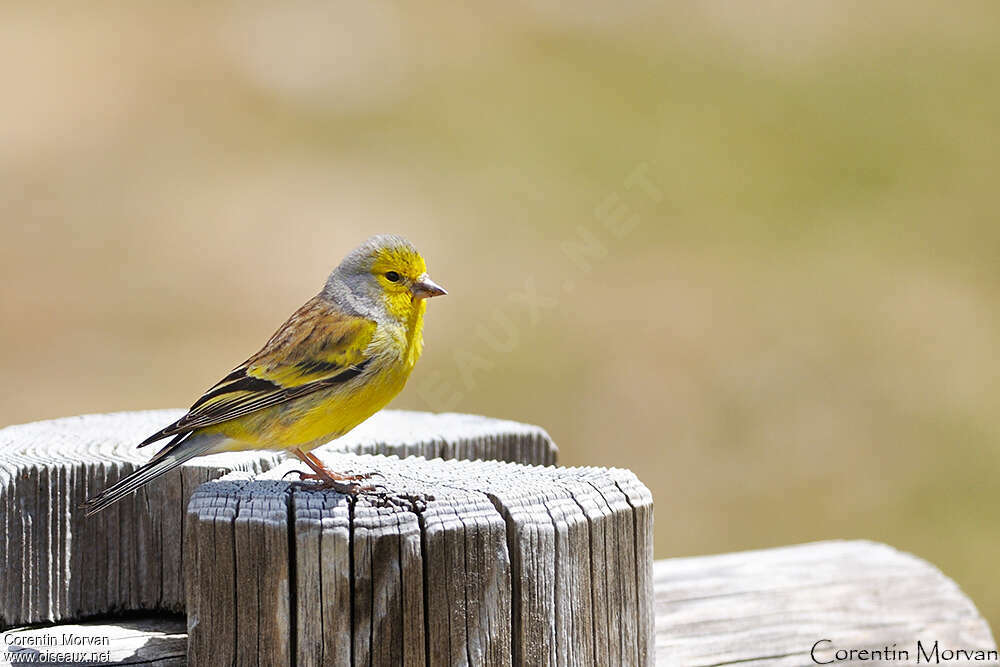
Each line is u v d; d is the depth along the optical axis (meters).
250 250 19.22
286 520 4.54
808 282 19.31
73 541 5.65
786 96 25.05
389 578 4.52
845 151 23.14
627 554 4.98
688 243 20.17
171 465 5.55
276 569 4.52
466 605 4.59
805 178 22.44
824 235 20.78
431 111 23.81
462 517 4.62
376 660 4.52
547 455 6.84
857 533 14.69
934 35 27.39
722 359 17.44
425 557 4.56
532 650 4.66
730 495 15.12
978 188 22.19
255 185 20.88
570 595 4.76
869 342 18.08
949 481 15.51
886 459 15.70
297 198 20.62
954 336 18.20
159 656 5.04
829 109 24.39
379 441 6.41
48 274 18.09
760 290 19.00
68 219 19.36
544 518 4.71
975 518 14.81
